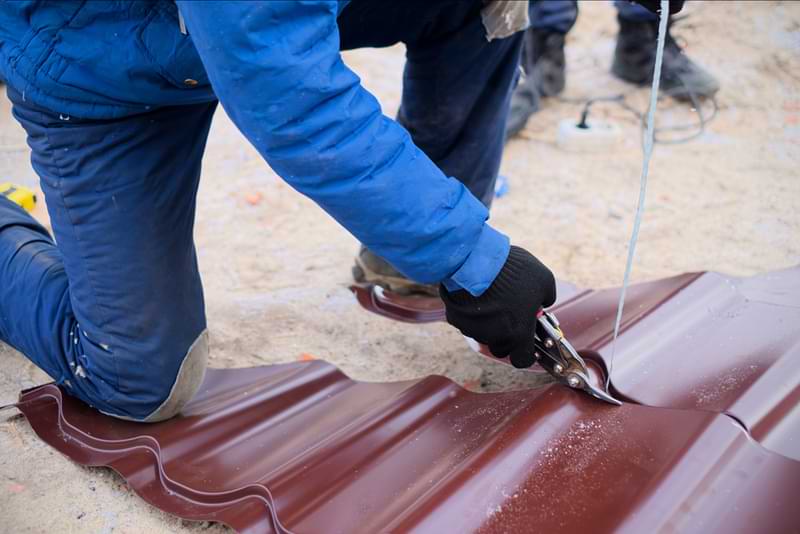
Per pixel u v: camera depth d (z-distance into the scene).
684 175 3.25
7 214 1.95
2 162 3.23
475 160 2.28
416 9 1.96
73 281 1.68
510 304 1.40
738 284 2.15
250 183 3.27
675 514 1.26
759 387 1.57
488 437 1.53
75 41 1.41
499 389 2.04
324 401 1.88
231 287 2.57
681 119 3.75
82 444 1.77
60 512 1.62
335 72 1.17
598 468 1.39
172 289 1.69
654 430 1.45
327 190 1.23
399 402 1.77
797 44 4.25
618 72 4.16
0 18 1.46
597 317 1.99
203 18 1.08
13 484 1.69
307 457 1.57
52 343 1.80
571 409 1.56
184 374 1.75
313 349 2.25
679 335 1.84
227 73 1.11
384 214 1.27
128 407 1.77
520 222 2.94
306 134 1.16
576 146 3.50
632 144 3.55
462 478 1.40
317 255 2.76
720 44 4.34
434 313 2.34
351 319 2.39
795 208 2.93
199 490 1.53
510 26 2.02
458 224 1.32
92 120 1.52
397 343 2.27
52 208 1.63
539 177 3.29
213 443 1.70
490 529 1.30
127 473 1.64
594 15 4.94
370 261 2.43
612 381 1.66
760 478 1.31
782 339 1.73
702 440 1.39
